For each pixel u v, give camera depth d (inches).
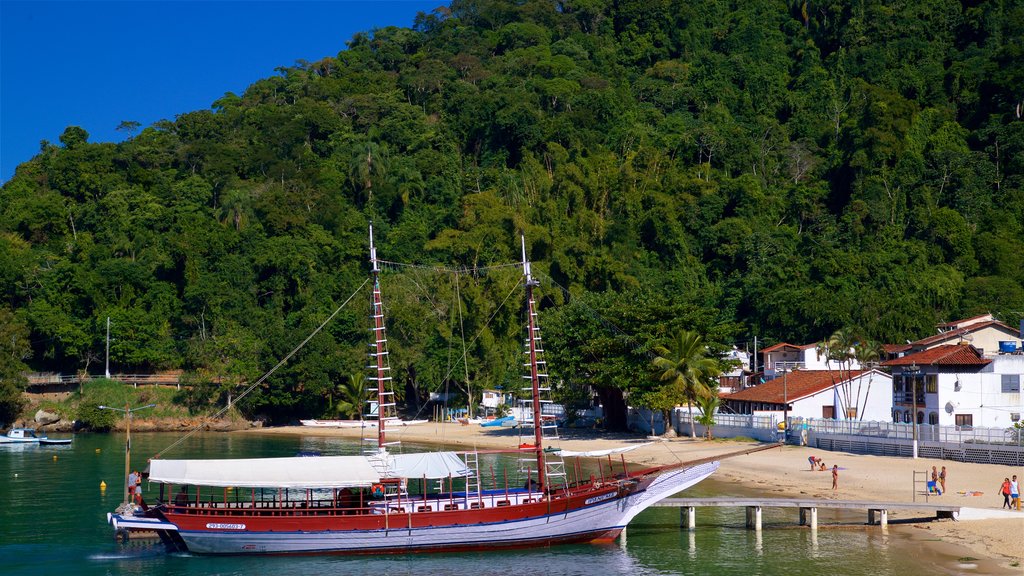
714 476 3019.2
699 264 7204.7
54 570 1966.0
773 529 2250.2
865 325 5748.0
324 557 2069.4
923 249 6648.6
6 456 3971.5
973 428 2928.2
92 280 6072.8
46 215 7057.1
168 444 4478.3
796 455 3331.7
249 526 2075.5
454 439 4534.9
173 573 1940.2
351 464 2101.4
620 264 6569.9
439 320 5615.2
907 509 2210.9
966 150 7721.5
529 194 7391.7
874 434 3287.4
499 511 2082.9
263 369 5516.7
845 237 7037.4
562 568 1923.0
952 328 5177.2
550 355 4227.4
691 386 3826.3
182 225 6766.7
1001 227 6939.0
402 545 2079.2
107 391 5526.6
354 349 5575.8
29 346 5472.4
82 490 2955.2
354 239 7027.6
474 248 6432.1
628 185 7613.2
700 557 1977.1
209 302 6072.8
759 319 6441.9
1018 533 2055.9
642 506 2156.7
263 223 6963.6
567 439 4170.8
